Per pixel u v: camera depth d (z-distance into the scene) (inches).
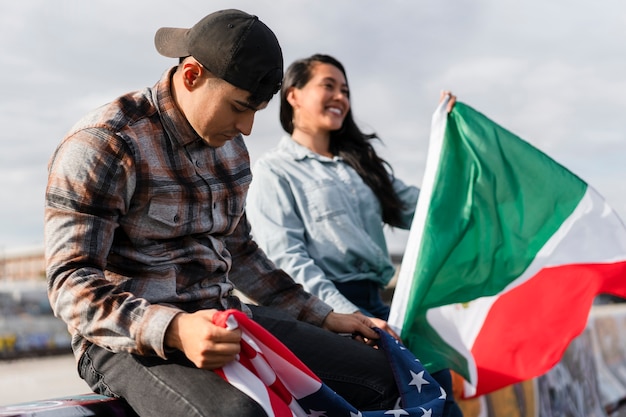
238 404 61.5
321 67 122.6
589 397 180.5
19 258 1117.7
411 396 79.0
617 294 109.8
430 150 111.2
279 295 88.4
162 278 70.6
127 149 67.4
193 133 72.0
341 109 122.2
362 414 69.3
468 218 107.7
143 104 71.1
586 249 110.0
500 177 110.7
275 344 65.0
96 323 63.6
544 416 154.7
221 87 68.0
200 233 73.9
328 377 78.7
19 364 442.9
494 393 139.0
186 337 61.3
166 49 72.5
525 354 104.4
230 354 61.5
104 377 71.2
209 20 68.8
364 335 86.7
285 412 64.3
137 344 62.9
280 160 118.6
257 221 114.2
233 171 77.7
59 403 69.2
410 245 105.0
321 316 87.8
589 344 191.3
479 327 104.9
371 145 125.0
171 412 63.9
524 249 109.2
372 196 121.4
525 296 107.3
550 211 111.3
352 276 113.9
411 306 100.8
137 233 69.8
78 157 66.1
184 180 71.9
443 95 114.3
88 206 65.6
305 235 115.4
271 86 69.2
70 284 63.9
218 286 75.2
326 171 119.1
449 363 101.4
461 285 105.4
